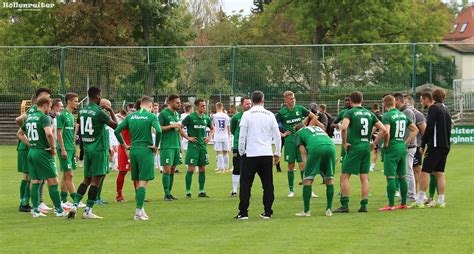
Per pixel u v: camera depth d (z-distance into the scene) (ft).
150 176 68.03
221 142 127.85
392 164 72.33
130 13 261.44
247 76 183.93
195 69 184.44
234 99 180.14
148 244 53.57
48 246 53.16
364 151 70.54
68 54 183.52
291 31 307.17
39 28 264.72
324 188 97.45
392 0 256.52
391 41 259.39
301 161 88.43
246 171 67.87
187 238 56.18
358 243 53.06
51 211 75.31
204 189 97.45
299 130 69.92
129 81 183.32
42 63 184.55
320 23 258.37
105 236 57.47
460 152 165.27
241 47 183.83
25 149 74.18
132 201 84.38
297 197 87.15
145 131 67.97
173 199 86.12
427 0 281.74
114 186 102.53
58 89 184.03
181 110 164.96
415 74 182.50
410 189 79.87
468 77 187.01
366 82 182.19
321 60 182.60
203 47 184.03
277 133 68.95
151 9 260.62
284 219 66.85
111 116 76.84
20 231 60.54
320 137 68.44
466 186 95.86
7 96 187.52
